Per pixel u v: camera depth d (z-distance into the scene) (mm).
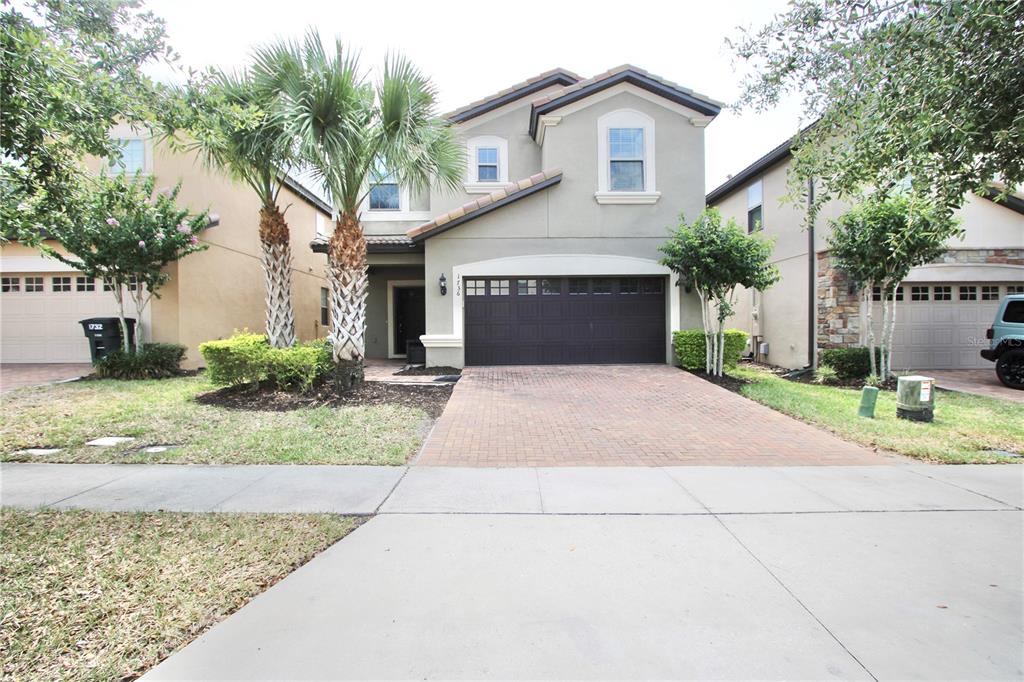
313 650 2793
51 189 4902
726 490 5266
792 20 5242
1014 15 3768
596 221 13516
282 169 10625
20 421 7863
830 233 12609
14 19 4336
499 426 7875
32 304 14172
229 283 15211
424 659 2719
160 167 13141
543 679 2574
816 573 3609
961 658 2738
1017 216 13375
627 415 8555
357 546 4016
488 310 13586
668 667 2662
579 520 4512
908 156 4586
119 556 3811
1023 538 4164
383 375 12406
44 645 2832
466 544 4047
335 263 9680
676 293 13438
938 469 5996
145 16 5320
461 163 10195
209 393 9961
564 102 13438
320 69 8391
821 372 11961
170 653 2795
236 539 4102
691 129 13672
